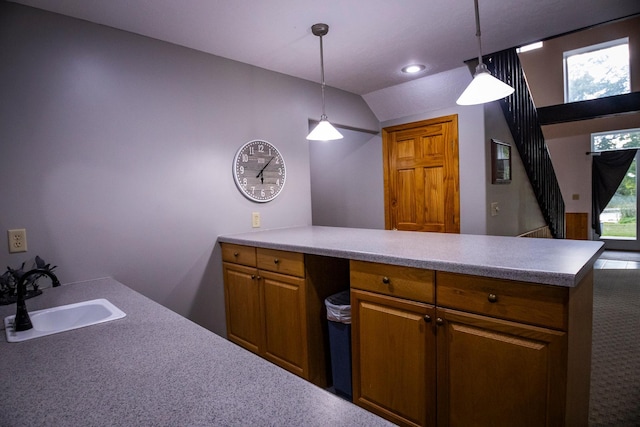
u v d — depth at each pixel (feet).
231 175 8.68
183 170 7.86
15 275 5.28
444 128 11.07
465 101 5.87
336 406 2.20
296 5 6.23
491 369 4.32
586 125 21.98
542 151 15.21
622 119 20.93
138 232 7.23
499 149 11.09
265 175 9.30
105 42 6.77
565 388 3.79
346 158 13.67
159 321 4.01
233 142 8.69
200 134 8.12
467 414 4.58
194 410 2.20
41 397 2.46
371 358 5.65
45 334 3.66
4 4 5.75
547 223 16.57
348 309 6.28
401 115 11.98
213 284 8.45
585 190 22.29
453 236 7.20
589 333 4.84
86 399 2.40
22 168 5.92
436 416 4.90
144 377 2.68
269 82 9.39
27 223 5.98
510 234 12.24
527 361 4.03
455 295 4.60
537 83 23.03
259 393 2.39
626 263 17.97
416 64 9.27
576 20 7.07
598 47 21.36
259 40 7.61
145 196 7.32
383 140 12.49
